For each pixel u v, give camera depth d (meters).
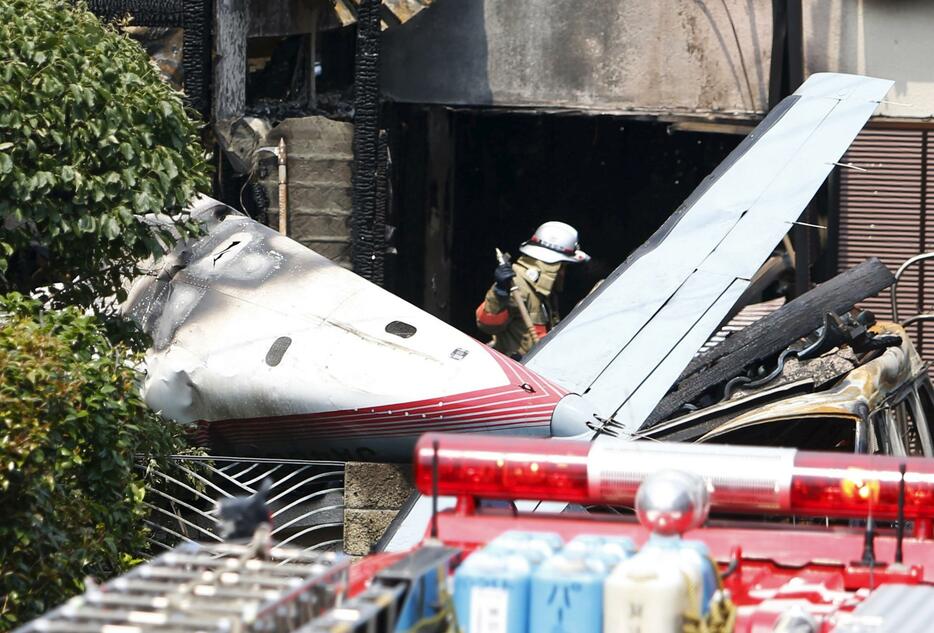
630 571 9.73
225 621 8.68
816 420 28.16
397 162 46.25
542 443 12.66
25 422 18.58
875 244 45.44
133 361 25.06
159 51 41.94
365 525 26.25
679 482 10.81
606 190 50.72
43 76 22.78
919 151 45.00
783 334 29.09
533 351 29.84
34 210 22.56
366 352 26.66
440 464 12.62
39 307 21.50
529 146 50.59
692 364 30.08
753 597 11.21
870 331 29.97
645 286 31.59
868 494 11.76
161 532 26.67
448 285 49.69
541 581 9.90
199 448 27.27
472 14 45.09
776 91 42.50
